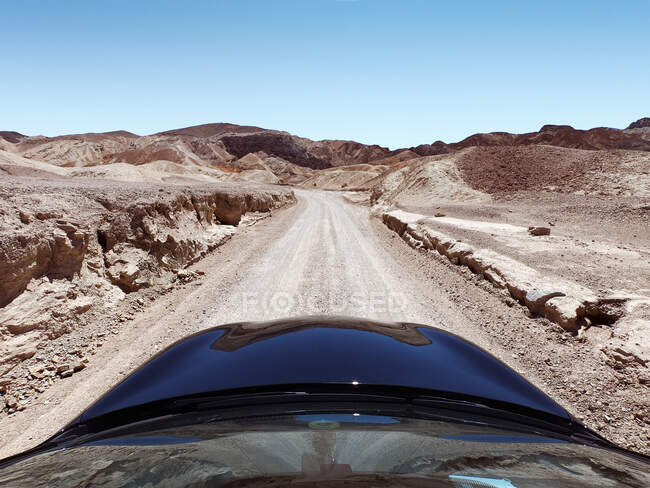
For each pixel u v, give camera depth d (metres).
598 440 1.45
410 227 19.19
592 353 5.40
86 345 6.18
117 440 1.14
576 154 43.09
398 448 0.95
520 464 0.93
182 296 9.08
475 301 8.50
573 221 21.95
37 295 6.29
